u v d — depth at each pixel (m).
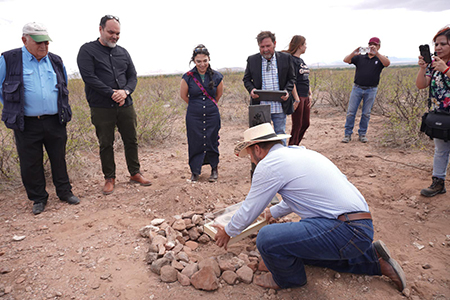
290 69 4.26
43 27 3.06
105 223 3.21
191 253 2.67
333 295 2.18
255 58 4.30
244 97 10.91
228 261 2.50
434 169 3.44
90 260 2.58
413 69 13.38
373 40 5.29
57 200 3.81
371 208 3.42
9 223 3.23
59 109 3.39
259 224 2.77
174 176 4.67
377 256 2.27
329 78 12.09
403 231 2.96
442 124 3.04
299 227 2.03
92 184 4.35
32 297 2.17
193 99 4.18
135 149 4.21
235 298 2.17
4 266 2.50
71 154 4.84
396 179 4.07
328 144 5.95
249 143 2.25
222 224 2.76
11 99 3.09
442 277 2.32
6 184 4.21
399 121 5.74
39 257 2.63
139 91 11.95
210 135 4.24
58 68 3.46
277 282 2.22
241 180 4.40
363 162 4.78
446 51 2.97
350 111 5.88
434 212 3.21
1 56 3.11
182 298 2.15
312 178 2.04
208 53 4.00
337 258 2.03
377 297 2.15
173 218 3.21
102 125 3.78
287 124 7.98
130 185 4.29
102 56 3.62
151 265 2.45
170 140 6.78
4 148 4.44
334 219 2.01
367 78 5.54
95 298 2.16
